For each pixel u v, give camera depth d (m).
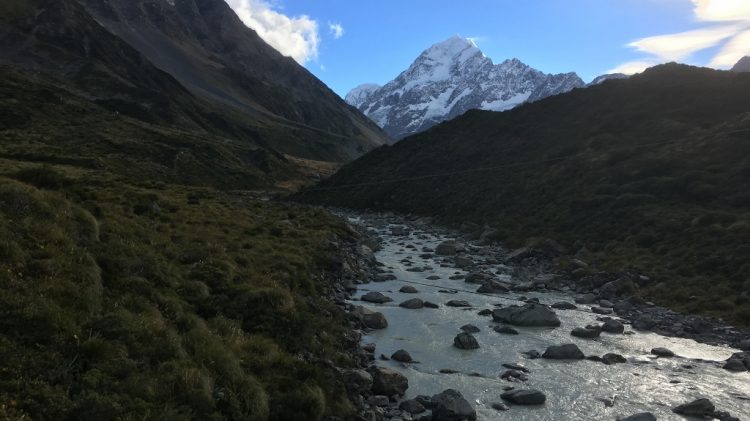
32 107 128.12
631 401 19.20
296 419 14.03
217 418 12.45
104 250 19.08
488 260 50.84
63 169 66.44
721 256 37.44
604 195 58.62
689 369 22.73
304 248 40.38
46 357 11.57
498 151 96.69
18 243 15.57
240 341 17.38
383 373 19.38
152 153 127.44
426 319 30.44
